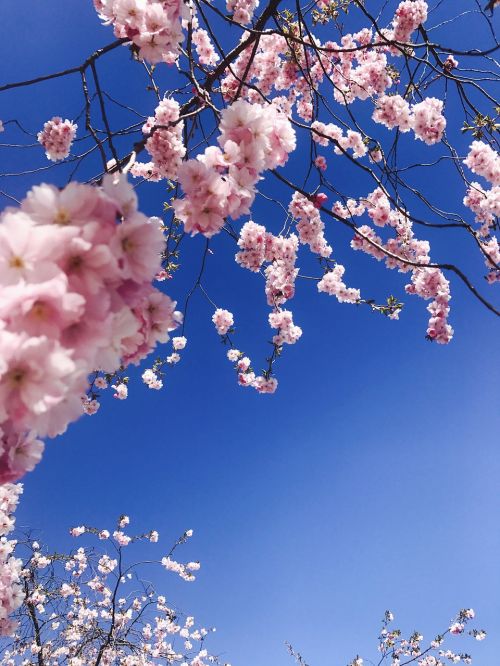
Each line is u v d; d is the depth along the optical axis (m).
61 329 0.83
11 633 3.89
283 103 5.29
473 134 3.43
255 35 3.00
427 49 3.21
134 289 1.04
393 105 4.23
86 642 7.53
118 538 9.52
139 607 9.64
